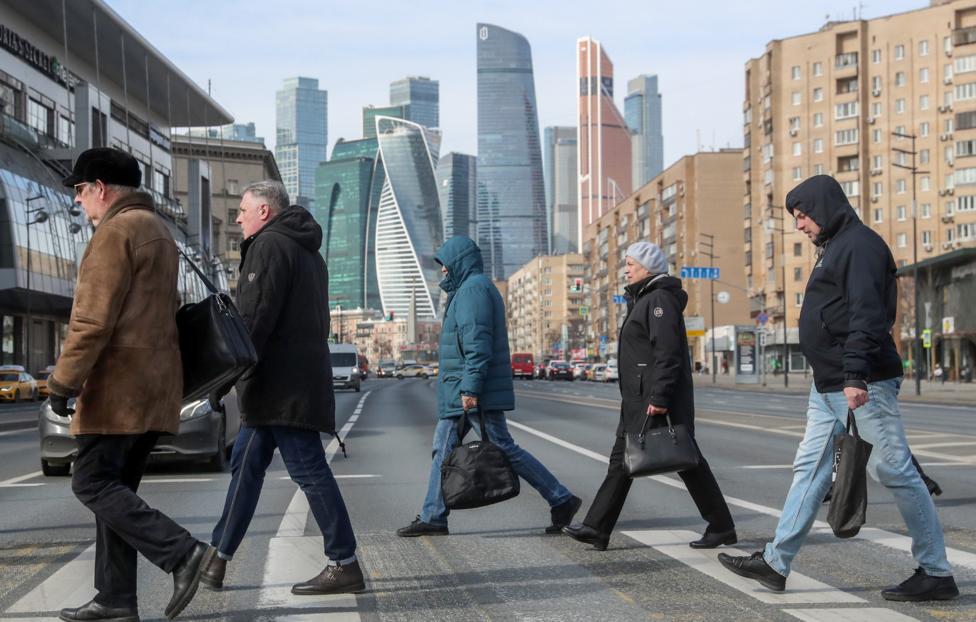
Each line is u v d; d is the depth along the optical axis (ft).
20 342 214.69
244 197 18.99
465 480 23.61
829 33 330.95
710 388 198.39
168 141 311.68
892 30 323.98
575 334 577.84
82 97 237.66
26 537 25.57
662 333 21.75
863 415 17.74
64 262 206.08
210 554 15.42
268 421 18.06
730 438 56.75
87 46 256.11
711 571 20.40
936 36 318.04
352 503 31.37
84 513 30.09
